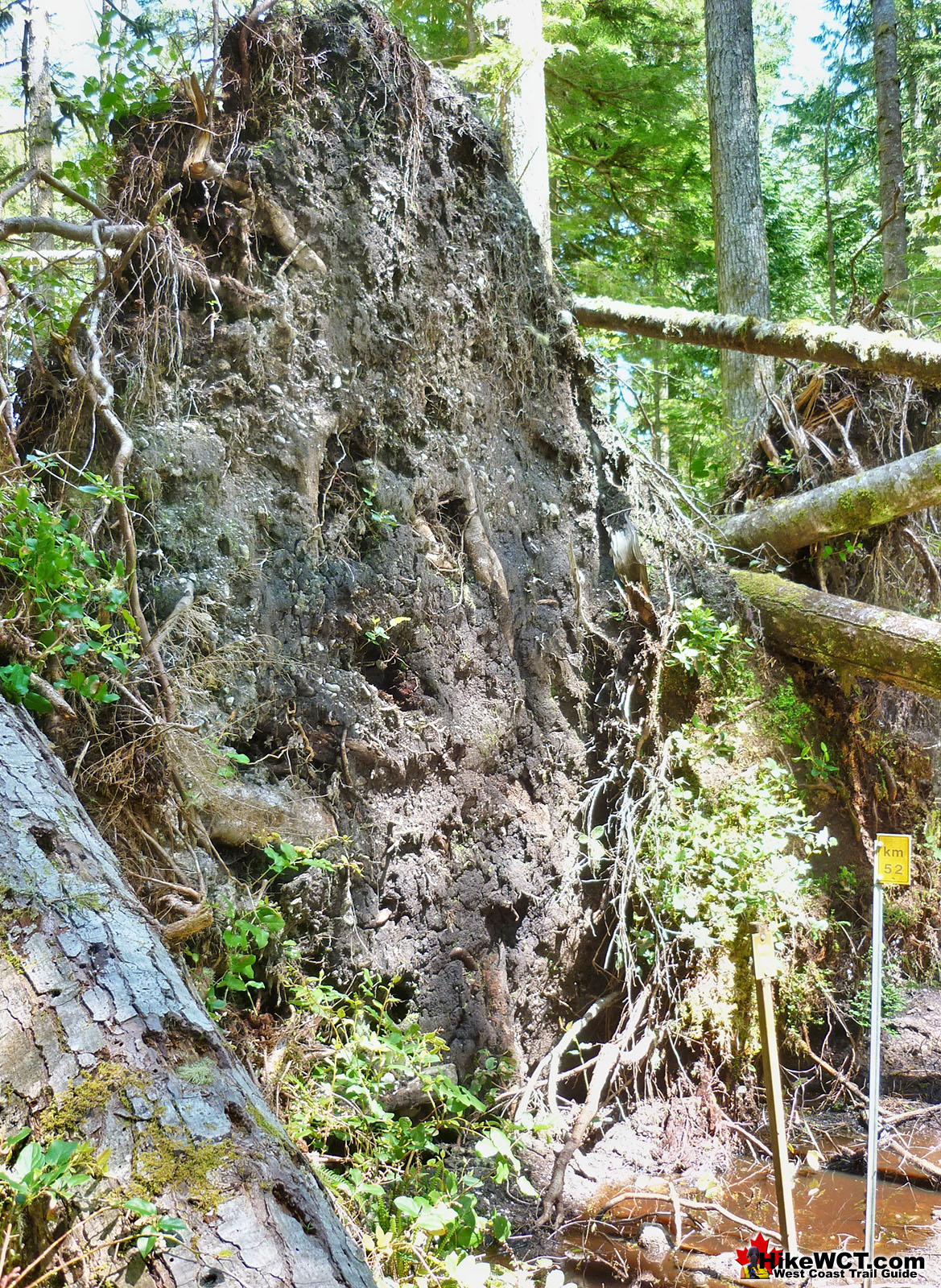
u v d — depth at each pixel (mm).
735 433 7387
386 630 3793
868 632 5215
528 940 4320
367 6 4031
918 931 5949
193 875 2803
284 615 3396
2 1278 1486
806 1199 3938
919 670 5027
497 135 4848
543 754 4582
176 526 3135
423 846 3824
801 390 6578
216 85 3342
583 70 9867
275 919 2891
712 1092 4508
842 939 5348
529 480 4832
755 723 5277
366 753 3559
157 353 3207
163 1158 1677
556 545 4902
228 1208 1647
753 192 9523
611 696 5035
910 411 6598
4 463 2721
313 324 3670
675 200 11430
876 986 3195
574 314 5934
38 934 1921
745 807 4898
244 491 3357
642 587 5016
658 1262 3408
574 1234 3566
